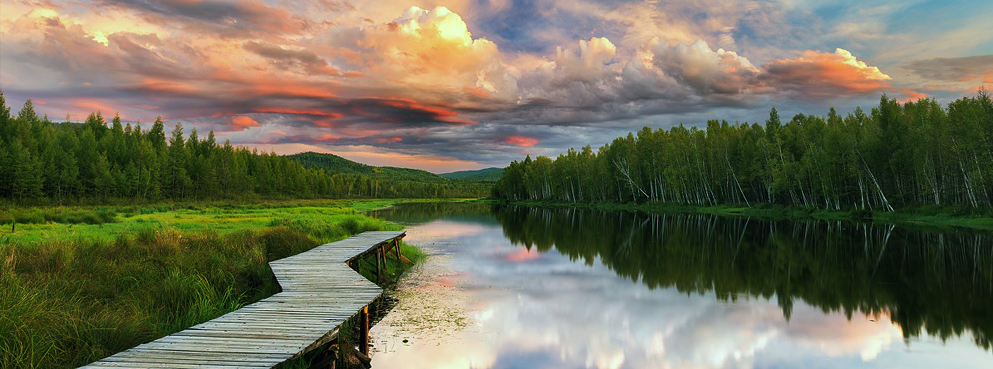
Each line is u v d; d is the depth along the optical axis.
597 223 46.56
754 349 10.02
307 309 8.50
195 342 6.56
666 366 9.06
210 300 9.87
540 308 13.10
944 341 10.40
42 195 72.31
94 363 5.70
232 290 11.54
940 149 44.62
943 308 13.05
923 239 28.48
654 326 11.59
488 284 16.25
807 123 68.69
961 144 41.25
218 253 14.60
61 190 77.75
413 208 89.69
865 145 52.38
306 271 12.59
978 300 13.84
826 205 55.41
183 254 13.46
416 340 10.20
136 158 92.88
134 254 13.41
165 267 12.18
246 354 6.09
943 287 15.59
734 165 71.69
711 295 14.84
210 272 11.96
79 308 8.04
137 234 16.97
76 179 79.06
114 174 82.12
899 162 49.91
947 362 9.20
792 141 65.94
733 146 72.12
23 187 67.94
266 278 12.97
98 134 122.00
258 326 7.37
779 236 31.91
